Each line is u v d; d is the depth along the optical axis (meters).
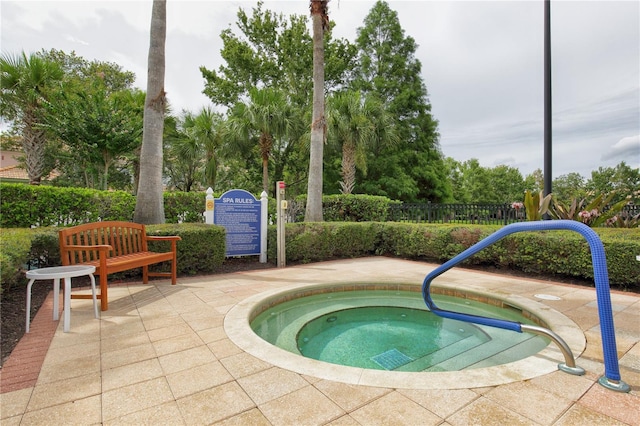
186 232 5.21
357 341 3.09
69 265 3.28
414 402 1.71
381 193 17.00
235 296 3.93
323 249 7.05
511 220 9.49
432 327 3.46
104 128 10.96
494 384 1.89
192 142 13.99
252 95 12.69
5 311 3.28
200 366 2.13
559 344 2.09
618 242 4.49
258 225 6.55
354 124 11.72
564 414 1.60
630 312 3.38
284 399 1.74
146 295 3.97
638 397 1.75
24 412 1.62
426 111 18.95
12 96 9.31
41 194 6.11
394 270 5.91
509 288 4.50
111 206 6.90
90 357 2.27
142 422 1.54
